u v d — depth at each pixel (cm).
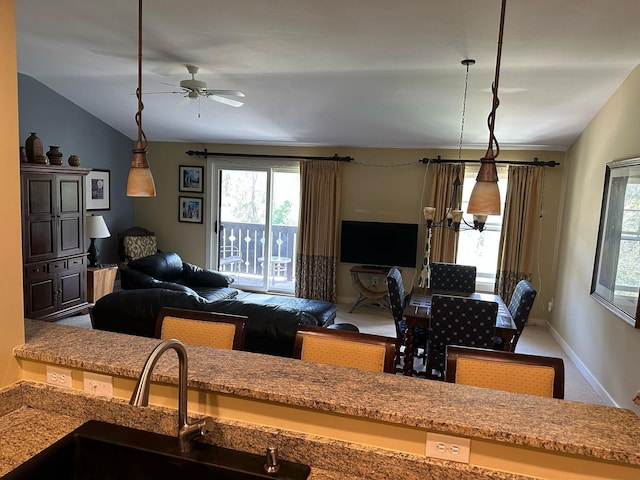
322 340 194
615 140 409
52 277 519
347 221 662
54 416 152
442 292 469
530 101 460
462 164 616
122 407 145
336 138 634
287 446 131
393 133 592
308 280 686
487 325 323
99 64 462
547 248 605
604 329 404
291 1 286
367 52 371
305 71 435
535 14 284
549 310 605
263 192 717
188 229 752
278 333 288
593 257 443
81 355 154
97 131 670
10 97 146
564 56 357
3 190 147
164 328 211
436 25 310
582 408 132
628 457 110
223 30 341
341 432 129
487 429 118
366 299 661
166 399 144
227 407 138
